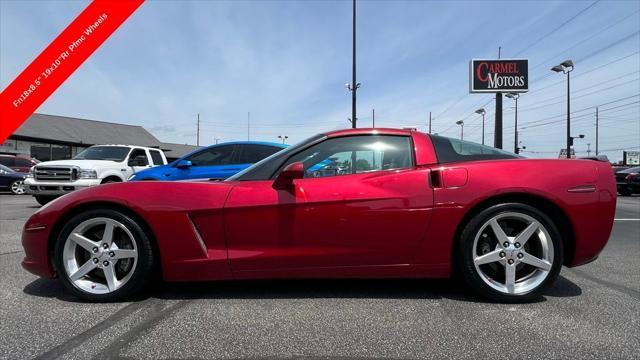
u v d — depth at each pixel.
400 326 2.82
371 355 2.41
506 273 3.25
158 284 3.79
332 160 3.45
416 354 2.42
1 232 6.57
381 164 3.42
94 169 10.14
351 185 3.29
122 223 3.24
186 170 8.04
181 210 3.23
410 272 3.31
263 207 3.24
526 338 2.62
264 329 2.77
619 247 5.68
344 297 3.43
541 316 3.00
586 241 3.28
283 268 3.28
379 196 3.24
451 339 2.62
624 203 14.27
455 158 3.40
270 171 3.46
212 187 3.34
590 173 3.32
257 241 3.26
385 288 3.68
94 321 2.90
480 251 3.34
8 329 2.76
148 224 3.23
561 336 2.65
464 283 3.57
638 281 3.91
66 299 3.36
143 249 3.25
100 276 3.41
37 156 37.31
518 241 3.26
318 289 3.65
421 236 3.25
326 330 2.76
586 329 2.76
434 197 3.24
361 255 3.26
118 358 2.37
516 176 3.25
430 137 3.52
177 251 3.24
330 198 3.23
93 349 2.47
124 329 2.77
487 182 3.23
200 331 2.74
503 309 3.15
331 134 3.55
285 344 2.55
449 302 3.31
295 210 3.23
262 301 3.33
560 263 3.25
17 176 16.22
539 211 3.23
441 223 3.24
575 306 3.21
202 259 3.25
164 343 2.56
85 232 3.33
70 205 3.27
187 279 3.29
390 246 3.26
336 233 3.24
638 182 18.73
